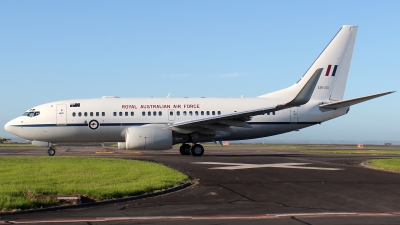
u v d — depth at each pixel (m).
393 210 11.90
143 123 32.31
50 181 16.00
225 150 47.16
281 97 34.62
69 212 11.27
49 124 31.95
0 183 15.45
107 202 12.57
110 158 26.44
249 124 33.06
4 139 111.88
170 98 33.47
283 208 12.05
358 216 10.98
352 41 34.56
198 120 29.33
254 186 16.12
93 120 32.00
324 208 12.12
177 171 19.41
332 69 34.34
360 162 26.75
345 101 32.62
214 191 14.96
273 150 47.50
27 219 10.30
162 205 12.35
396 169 22.19
